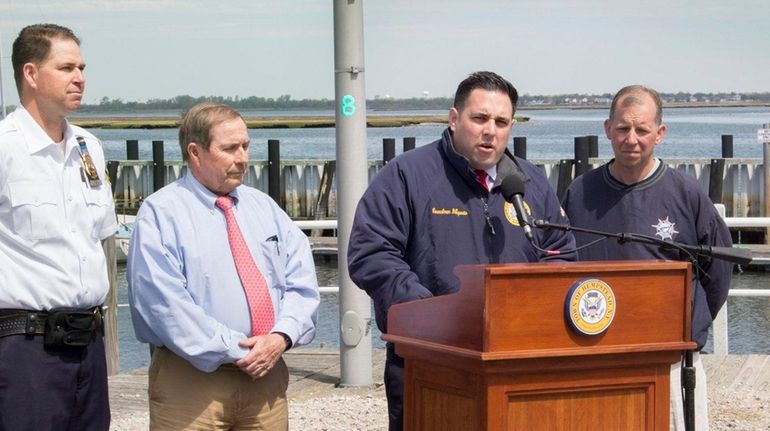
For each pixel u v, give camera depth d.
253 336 5.58
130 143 35.78
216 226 5.64
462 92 5.60
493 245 5.62
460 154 5.62
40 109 5.51
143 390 9.73
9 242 5.43
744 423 8.59
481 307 4.32
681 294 4.59
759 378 10.09
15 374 5.37
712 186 28.83
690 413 5.58
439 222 5.62
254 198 5.88
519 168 5.79
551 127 90.69
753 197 28.66
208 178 5.65
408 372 4.89
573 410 4.49
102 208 5.69
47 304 5.43
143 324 5.56
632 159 6.34
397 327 4.96
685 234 6.40
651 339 4.54
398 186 5.64
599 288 4.41
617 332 4.48
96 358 5.62
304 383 10.02
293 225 6.05
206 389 5.56
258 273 5.66
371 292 5.55
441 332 4.64
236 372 5.60
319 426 8.51
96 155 5.73
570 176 30.27
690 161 29.44
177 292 5.45
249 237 5.71
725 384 9.88
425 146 5.80
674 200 6.40
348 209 9.54
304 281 5.88
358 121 9.43
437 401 4.72
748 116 120.44
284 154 58.47
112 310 10.28
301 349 11.54
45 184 5.46
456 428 4.61
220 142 5.60
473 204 5.64
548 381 4.41
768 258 22.33
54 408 5.45
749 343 16.03
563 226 5.18
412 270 5.66
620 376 4.52
